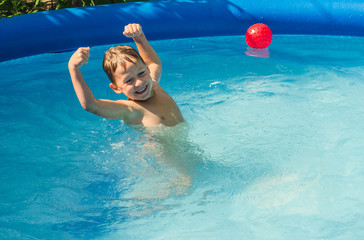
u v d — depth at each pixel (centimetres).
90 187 237
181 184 233
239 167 247
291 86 371
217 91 361
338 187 229
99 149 276
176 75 404
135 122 274
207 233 199
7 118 326
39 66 454
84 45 522
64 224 209
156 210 216
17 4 625
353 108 323
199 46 513
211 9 550
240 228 201
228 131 288
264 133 286
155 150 258
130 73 257
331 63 435
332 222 203
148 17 537
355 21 540
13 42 481
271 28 559
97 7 533
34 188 238
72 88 388
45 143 287
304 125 297
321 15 546
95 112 254
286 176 240
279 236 195
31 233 203
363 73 401
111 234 201
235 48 501
